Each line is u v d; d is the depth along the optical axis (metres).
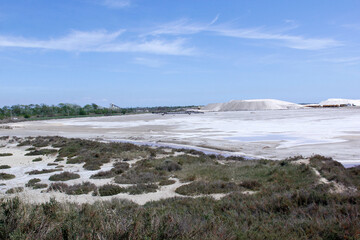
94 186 14.29
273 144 33.00
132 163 22.44
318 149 28.50
